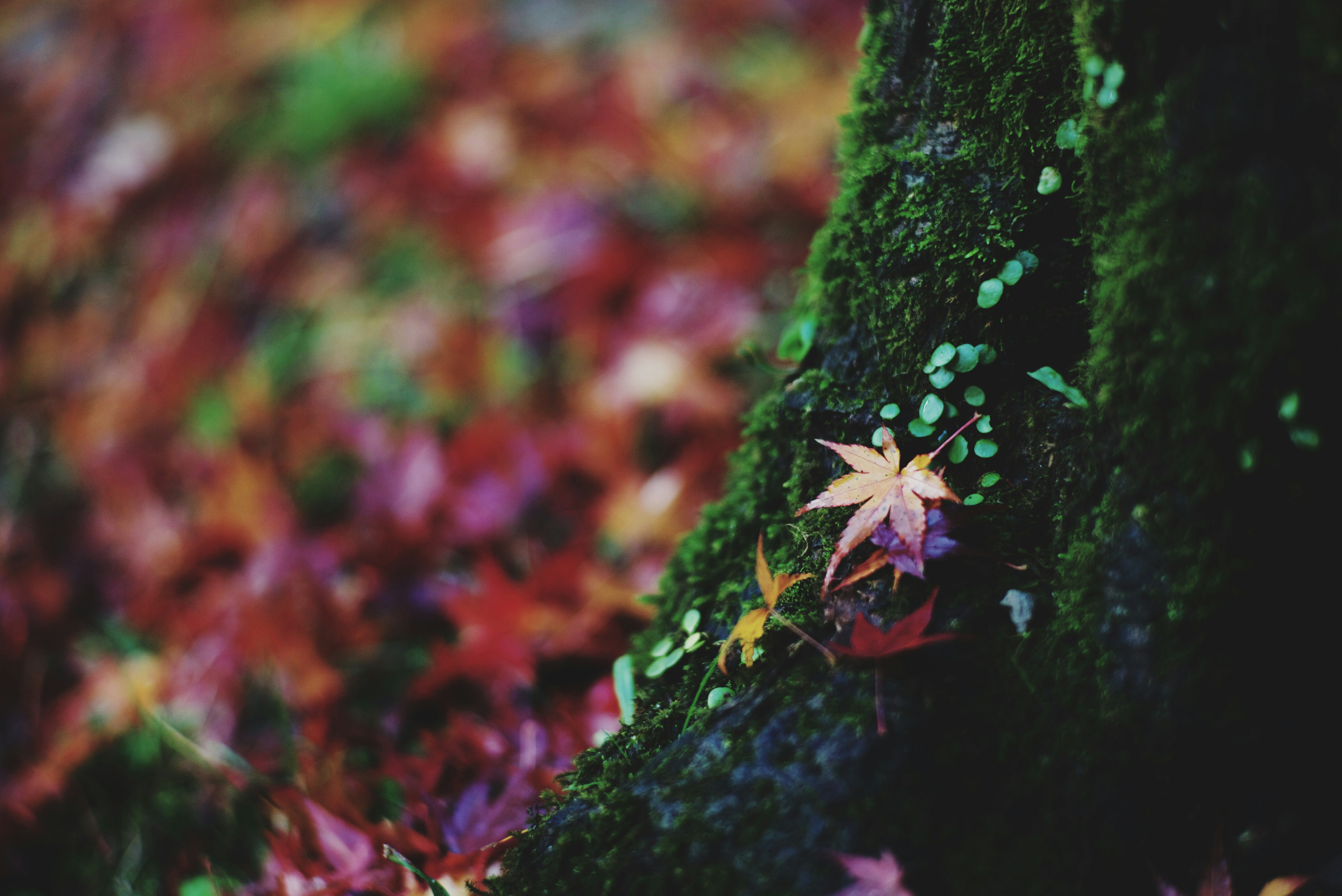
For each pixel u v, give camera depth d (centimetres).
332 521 125
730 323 136
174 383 150
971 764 85
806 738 86
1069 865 84
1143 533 85
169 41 205
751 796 86
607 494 119
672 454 123
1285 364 82
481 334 144
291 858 96
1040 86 87
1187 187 83
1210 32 82
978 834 84
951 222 89
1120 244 85
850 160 93
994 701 86
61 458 144
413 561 116
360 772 101
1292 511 82
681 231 154
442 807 96
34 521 134
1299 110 81
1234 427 83
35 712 112
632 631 107
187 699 111
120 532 131
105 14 214
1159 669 84
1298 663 83
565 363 139
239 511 124
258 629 112
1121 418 85
